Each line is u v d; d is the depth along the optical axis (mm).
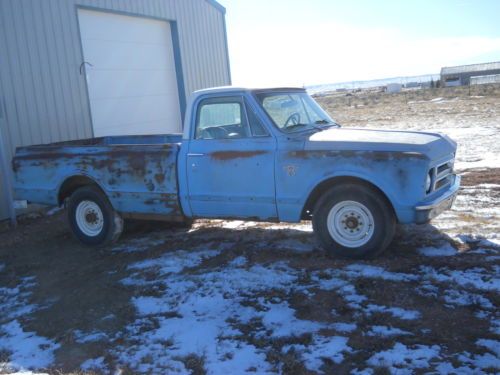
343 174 5547
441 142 5789
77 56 10867
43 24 10156
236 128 6227
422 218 5281
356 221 5621
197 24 14750
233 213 6309
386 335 4062
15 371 4172
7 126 9430
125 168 6934
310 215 6133
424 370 3549
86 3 11016
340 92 108000
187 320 4734
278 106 6320
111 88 11828
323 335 4172
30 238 8352
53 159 7566
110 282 5859
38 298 5719
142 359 4125
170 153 6578
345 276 5246
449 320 4203
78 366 4145
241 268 5809
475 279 4895
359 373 3598
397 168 5305
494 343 3807
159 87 13406
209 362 3969
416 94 55688
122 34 12156
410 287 4852
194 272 5859
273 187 5965
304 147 5766
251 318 4617
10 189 9141
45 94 10164
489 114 24344
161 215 6848
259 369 3801
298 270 5566
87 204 7449
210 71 15438
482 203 7844
